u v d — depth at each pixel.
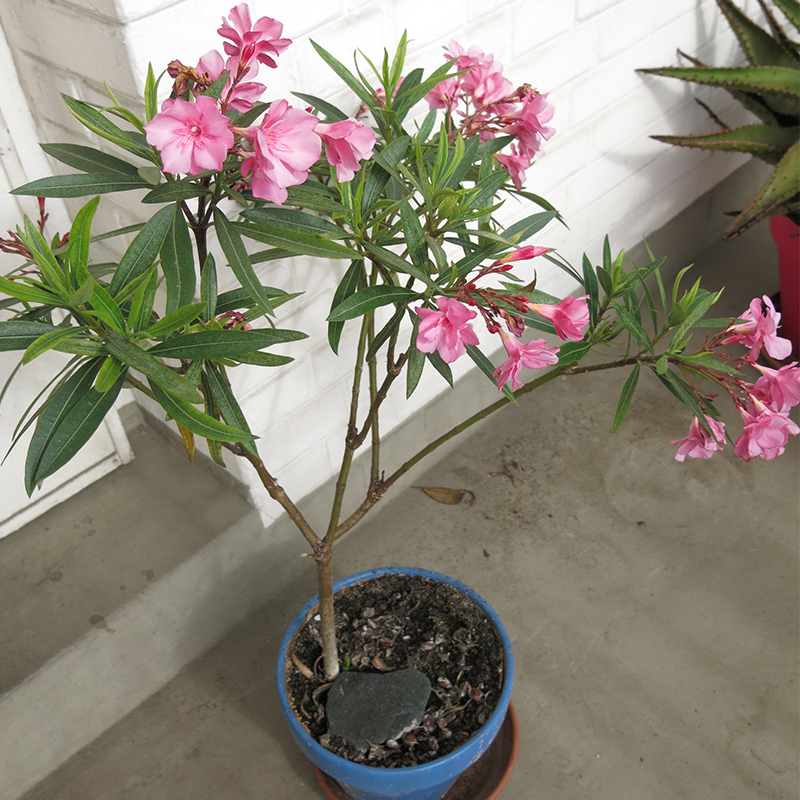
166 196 0.99
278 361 1.05
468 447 2.31
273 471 1.77
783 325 2.51
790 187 2.16
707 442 1.15
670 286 2.84
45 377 1.64
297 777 1.62
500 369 1.02
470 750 1.32
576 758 1.62
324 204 1.08
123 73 1.22
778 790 1.55
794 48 2.31
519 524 2.09
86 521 1.78
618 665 1.77
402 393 2.01
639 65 2.22
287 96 1.41
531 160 1.30
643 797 1.55
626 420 2.37
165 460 1.91
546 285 2.30
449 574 1.97
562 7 1.86
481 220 1.18
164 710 1.74
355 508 2.07
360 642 1.54
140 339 0.92
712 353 1.09
